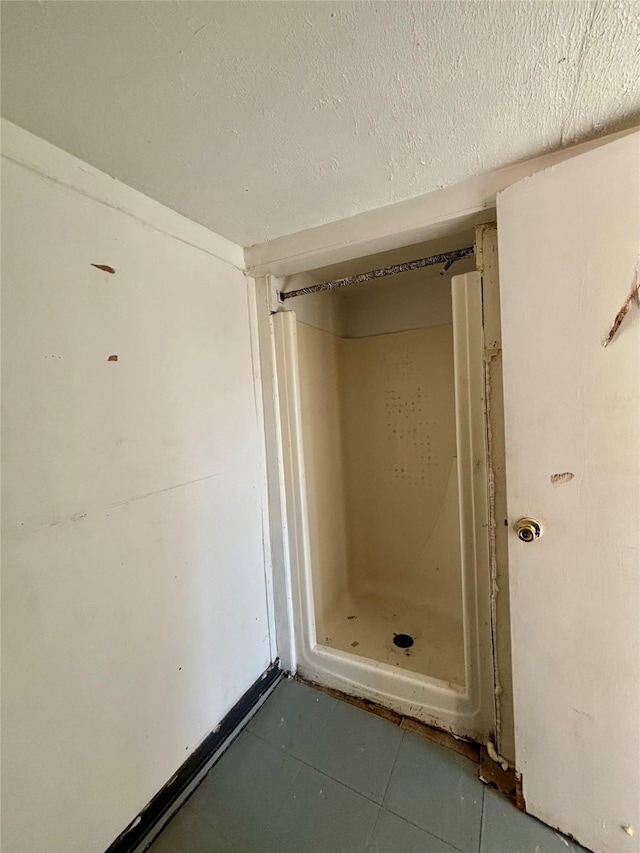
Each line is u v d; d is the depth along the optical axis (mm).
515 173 1105
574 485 1006
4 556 843
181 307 1314
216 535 1454
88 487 1014
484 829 1121
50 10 614
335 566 2225
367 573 2441
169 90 785
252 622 1647
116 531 1083
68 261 973
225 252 1524
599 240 937
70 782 959
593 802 1037
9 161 857
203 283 1412
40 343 913
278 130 927
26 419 884
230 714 1501
